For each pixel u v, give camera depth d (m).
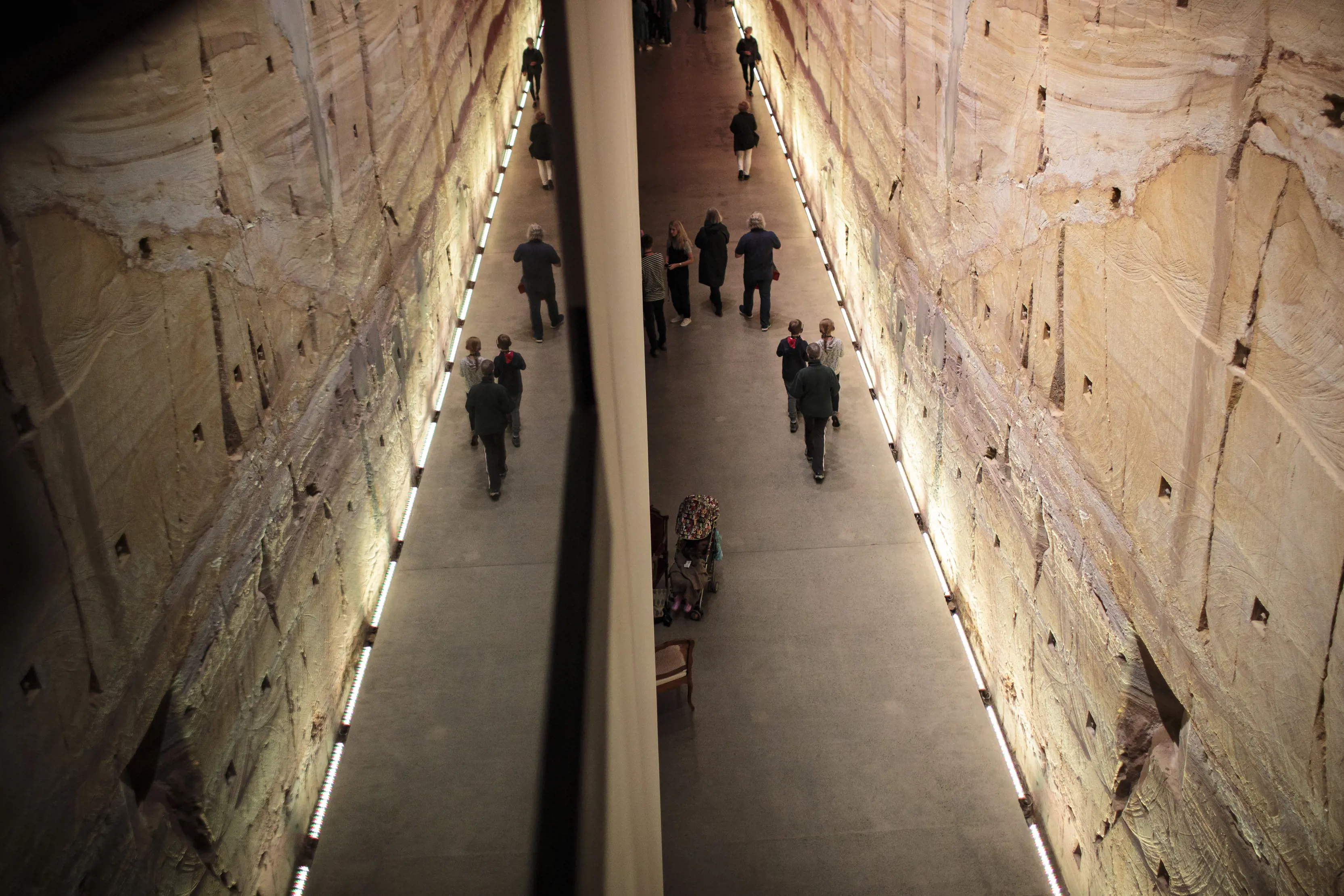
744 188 14.14
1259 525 3.37
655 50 19.14
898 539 8.66
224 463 1.89
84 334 1.19
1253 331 3.32
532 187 1.04
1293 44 2.97
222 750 1.82
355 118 2.47
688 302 11.62
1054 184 5.02
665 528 8.06
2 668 0.97
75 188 1.07
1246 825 3.66
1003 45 5.65
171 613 1.65
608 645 1.12
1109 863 5.04
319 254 2.34
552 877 1.01
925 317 8.04
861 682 7.39
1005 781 6.56
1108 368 4.55
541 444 1.06
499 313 1.04
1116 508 4.56
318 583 1.90
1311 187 2.93
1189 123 3.63
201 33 1.75
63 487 1.21
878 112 9.23
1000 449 6.28
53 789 1.22
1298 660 3.21
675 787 6.71
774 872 6.14
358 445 2.06
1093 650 4.96
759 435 10.02
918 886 5.99
